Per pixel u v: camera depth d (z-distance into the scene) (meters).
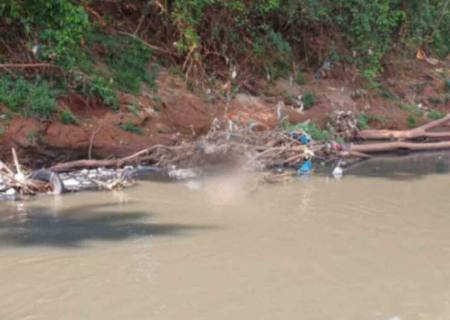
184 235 9.35
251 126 15.70
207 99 16.31
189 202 11.10
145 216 10.20
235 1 17.28
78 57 14.47
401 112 19.53
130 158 13.26
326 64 19.66
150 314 6.95
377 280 7.93
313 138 15.77
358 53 20.12
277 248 8.93
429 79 22.30
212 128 15.20
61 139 12.95
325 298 7.41
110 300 7.24
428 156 16.16
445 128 18.73
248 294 7.47
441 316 7.04
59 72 14.08
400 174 13.84
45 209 10.41
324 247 9.02
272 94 17.78
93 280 7.74
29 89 13.35
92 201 10.97
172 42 17.03
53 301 7.20
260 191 12.04
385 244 9.20
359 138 17.20
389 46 21.55
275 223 10.04
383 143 16.64
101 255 8.49
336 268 8.27
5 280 7.68
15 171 12.13
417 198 11.76
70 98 13.86
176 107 15.49
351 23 19.97
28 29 13.84
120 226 9.66
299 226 9.94
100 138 13.46
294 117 16.89
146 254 8.57
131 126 14.15
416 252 8.91
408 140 17.42
